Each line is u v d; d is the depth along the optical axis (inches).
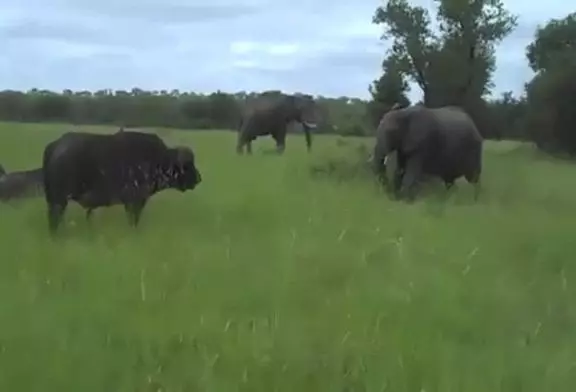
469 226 499.2
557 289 336.8
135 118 2810.0
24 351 243.1
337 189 677.9
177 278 337.7
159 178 497.4
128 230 468.8
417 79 2080.5
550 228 499.8
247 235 447.5
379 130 746.2
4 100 2792.8
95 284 323.9
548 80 2034.9
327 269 358.9
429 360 242.5
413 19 2020.2
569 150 2059.5
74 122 2738.7
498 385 226.7
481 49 2064.5
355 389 223.5
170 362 236.8
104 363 233.6
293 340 257.6
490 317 294.4
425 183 777.6
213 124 2832.2
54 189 465.7
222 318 281.9
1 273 346.0
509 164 1227.2
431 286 330.6
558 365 242.4
